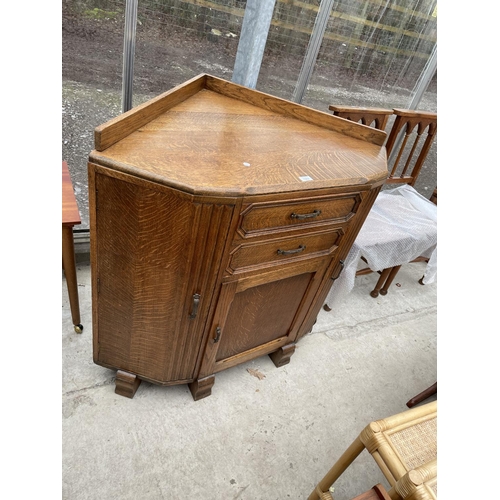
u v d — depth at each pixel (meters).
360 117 1.82
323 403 1.57
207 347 1.24
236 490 1.21
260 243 1.06
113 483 1.15
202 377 1.36
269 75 1.78
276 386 1.58
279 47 1.71
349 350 1.86
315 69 1.86
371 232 1.85
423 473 0.82
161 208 0.91
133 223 0.95
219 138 1.12
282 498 1.23
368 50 1.92
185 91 1.31
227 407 1.45
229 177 0.93
